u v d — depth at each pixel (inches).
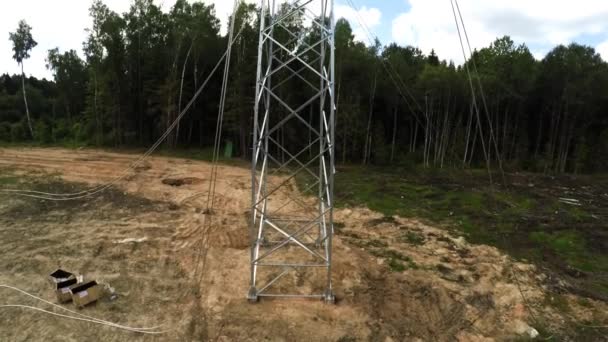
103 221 504.4
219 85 1199.6
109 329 282.5
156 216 530.0
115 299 323.0
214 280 354.6
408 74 1125.7
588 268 422.0
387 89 1114.1
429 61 1470.2
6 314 295.6
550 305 340.8
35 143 1291.8
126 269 375.6
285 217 537.3
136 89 1214.9
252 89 1051.9
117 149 1149.7
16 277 351.9
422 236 497.7
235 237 458.3
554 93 1104.8
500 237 505.4
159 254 409.7
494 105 1114.7
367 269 390.0
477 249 459.2
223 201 615.8
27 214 521.3
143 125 1236.5
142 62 1190.3
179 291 338.6
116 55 1157.7
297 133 1095.6
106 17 1176.8
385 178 877.8
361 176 896.3
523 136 1184.2
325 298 321.4
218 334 278.5
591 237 515.2
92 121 1286.9
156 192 653.3
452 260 425.4
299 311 306.7
